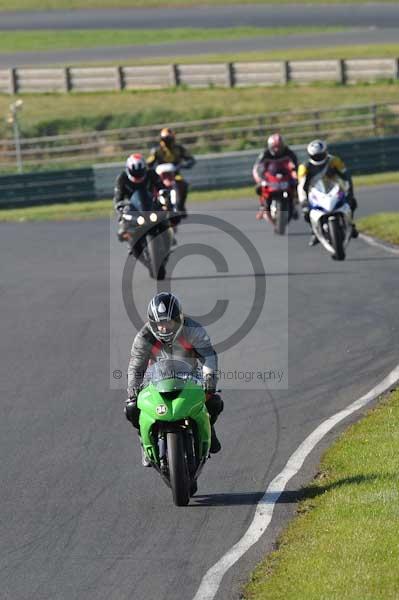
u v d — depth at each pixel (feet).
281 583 74.33
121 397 125.80
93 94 527.81
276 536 84.53
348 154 387.96
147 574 78.69
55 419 118.52
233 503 92.32
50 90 537.24
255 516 88.89
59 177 372.38
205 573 78.33
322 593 70.90
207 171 379.96
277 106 483.51
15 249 249.14
